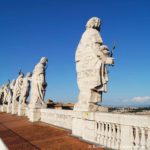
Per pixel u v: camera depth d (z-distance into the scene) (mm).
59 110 25547
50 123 28219
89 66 17750
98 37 18047
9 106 59312
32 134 22875
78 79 18953
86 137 17344
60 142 17906
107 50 17453
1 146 19016
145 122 11672
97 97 17844
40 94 32562
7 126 31781
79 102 18844
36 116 31891
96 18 18531
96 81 17297
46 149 16516
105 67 17531
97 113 16031
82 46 18688
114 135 14141
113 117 14148
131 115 12633
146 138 11789
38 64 33062
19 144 18969
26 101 47000
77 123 19062
